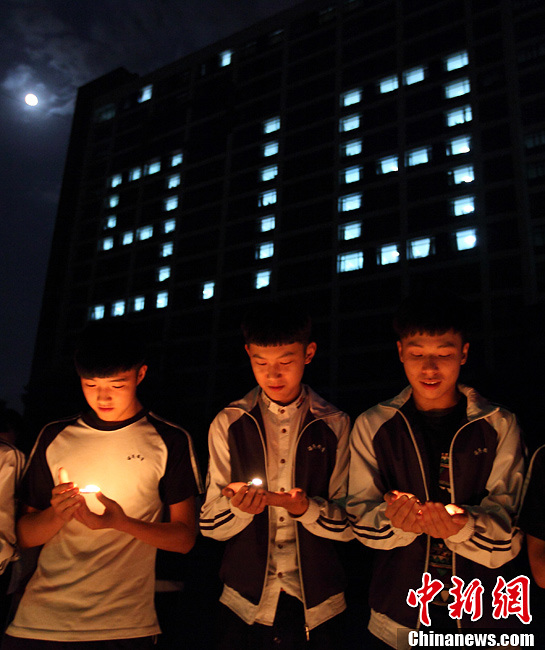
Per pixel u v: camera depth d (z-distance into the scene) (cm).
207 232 4141
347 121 3775
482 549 187
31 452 234
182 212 4347
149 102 4934
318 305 3425
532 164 3012
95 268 4684
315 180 3750
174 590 242
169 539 213
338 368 3212
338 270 3431
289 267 3641
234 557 226
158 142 4703
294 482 230
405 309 215
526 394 1906
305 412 244
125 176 4856
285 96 4138
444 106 3394
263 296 3675
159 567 243
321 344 3325
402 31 3738
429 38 3606
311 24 4219
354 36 3966
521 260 2859
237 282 3838
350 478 225
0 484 216
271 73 4291
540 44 3184
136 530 203
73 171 5197
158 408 3044
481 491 208
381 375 3070
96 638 200
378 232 3369
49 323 4747
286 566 223
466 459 209
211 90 4516
